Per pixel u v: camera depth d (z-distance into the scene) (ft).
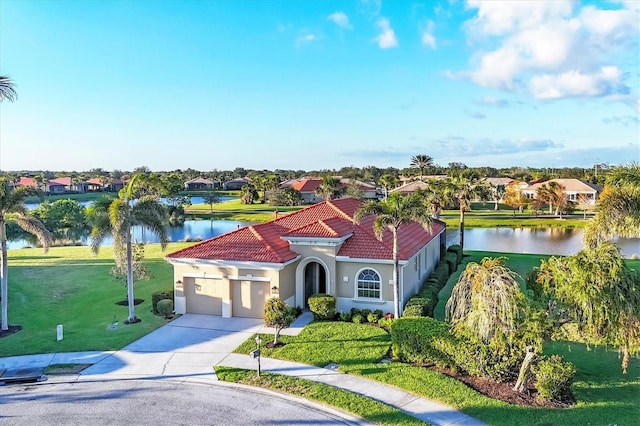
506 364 53.52
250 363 61.21
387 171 638.12
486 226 253.03
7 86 71.26
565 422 44.98
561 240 204.23
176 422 46.73
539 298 55.83
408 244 90.58
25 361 62.69
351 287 82.17
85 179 552.00
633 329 48.11
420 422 45.60
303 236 83.05
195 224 267.80
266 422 46.60
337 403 49.57
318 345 66.64
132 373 58.80
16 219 76.74
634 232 59.98
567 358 61.72
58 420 47.21
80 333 73.51
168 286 102.63
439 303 90.48
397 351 61.16
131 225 78.43
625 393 51.34
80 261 130.31
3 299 74.49
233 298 81.41
